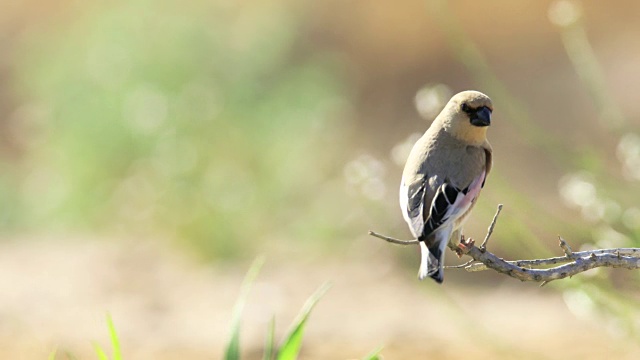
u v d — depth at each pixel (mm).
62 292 14359
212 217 16469
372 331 12477
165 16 19359
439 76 24438
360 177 11211
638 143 11195
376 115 23500
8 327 12742
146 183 17297
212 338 12352
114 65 18750
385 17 25516
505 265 6609
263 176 17281
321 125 18531
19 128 22766
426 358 11375
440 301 13367
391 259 15453
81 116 18422
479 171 7742
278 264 15836
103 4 21641
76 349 11797
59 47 20156
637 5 25031
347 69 24141
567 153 11266
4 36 26594
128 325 12891
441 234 7051
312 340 12156
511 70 24438
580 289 9820
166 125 17734
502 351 11312
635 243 10180
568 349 11445
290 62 23094
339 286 14586
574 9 11570
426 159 7789
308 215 16656
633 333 10023
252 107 18422
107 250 16484
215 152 17516
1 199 18953
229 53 19172
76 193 18203
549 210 17562
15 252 16703
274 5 22953
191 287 14719
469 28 25688
